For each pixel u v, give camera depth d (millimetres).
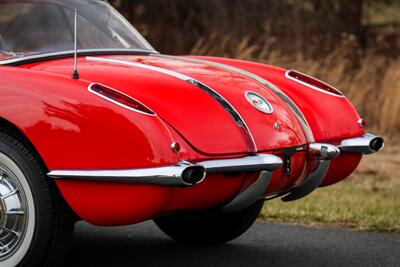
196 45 18078
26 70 5172
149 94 5098
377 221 8062
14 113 4977
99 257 6430
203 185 5051
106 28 6480
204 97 5285
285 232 7539
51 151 4883
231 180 5195
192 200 5090
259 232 7516
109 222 4957
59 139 4863
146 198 4777
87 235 7270
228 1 19969
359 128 6195
